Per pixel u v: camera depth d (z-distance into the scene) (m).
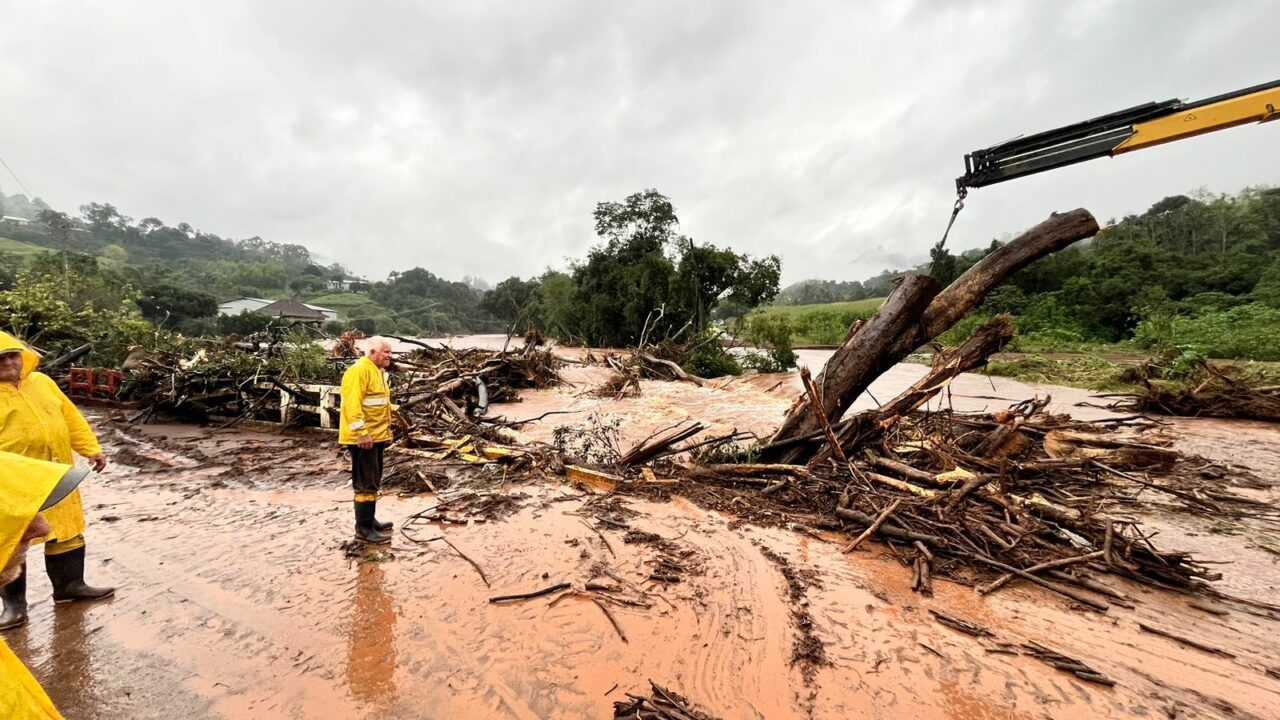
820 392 7.04
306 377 10.65
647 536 4.99
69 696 2.78
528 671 3.05
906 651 3.33
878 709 2.81
